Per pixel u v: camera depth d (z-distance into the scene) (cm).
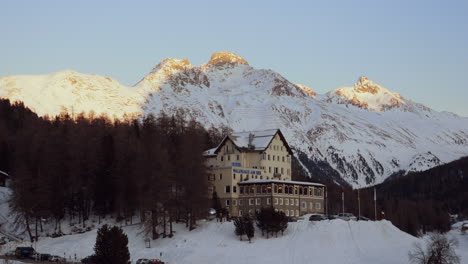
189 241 18600
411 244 18612
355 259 17312
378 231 19475
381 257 17450
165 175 19375
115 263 15375
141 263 16438
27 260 16600
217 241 18600
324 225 19188
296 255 17412
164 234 19150
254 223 19788
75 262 16550
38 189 19825
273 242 18412
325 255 17438
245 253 17550
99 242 15562
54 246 18688
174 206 19400
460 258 18388
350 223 19500
